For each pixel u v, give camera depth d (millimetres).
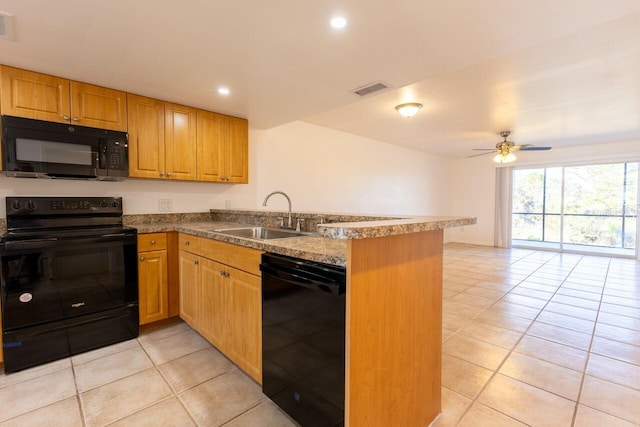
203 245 2227
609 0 1386
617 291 3713
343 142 4965
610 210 6141
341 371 1177
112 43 1793
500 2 1409
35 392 1751
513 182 7145
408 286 1365
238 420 1546
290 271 1429
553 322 2775
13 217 2250
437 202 7363
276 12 1498
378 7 1453
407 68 2098
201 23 1594
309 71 2156
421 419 1480
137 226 2652
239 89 2488
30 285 1989
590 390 1798
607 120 4203
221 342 2039
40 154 2129
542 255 6074
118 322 2334
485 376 1950
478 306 3186
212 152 3053
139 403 1663
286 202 4184
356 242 1109
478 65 2521
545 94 3186
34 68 2100
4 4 1426
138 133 2590
